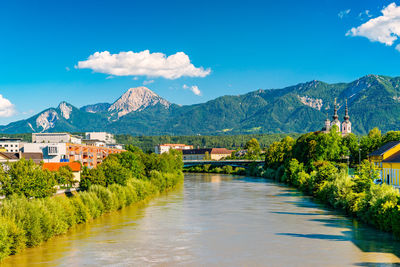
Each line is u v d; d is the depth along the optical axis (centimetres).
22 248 6125
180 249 6412
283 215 9419
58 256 5956
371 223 7931
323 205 11031
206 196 13450
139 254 6119
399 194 7588
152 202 11838
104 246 6544
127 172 12225
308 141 19462
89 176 10375
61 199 7831
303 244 6625
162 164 16025
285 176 19050
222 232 7619
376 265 5466
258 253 6159
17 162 7969
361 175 9306
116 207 9912
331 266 5469
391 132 17675
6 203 6291
